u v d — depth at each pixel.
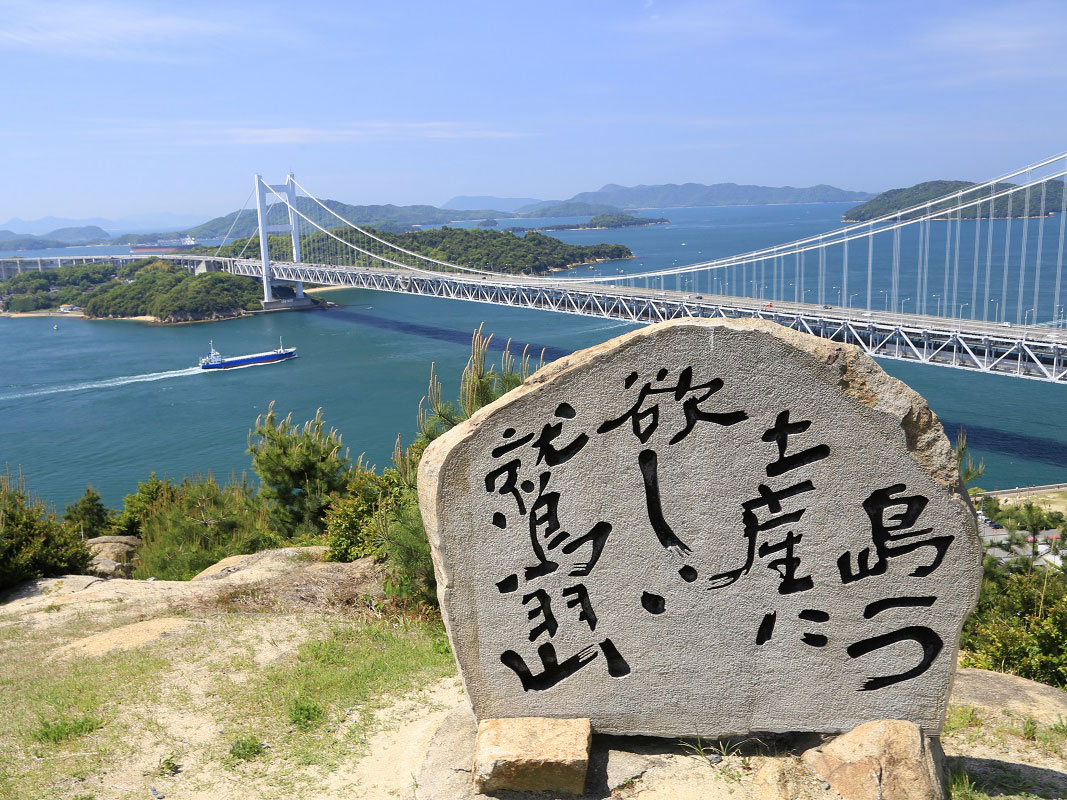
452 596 4.23
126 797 4.33
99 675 5.89
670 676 4.28
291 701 5.38
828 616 4.19
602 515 4.17
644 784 4.12
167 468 30.66
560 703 4.32
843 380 4.02
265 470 11.93
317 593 7.96
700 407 4.08
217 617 7.32
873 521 4.09
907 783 3.96
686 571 4.20
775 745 4.33
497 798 4.07
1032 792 4.19
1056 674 5.80
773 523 4.14
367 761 4.68
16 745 4.86
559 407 4.10
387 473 9.40
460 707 4.82
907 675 4.19
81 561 10.55
